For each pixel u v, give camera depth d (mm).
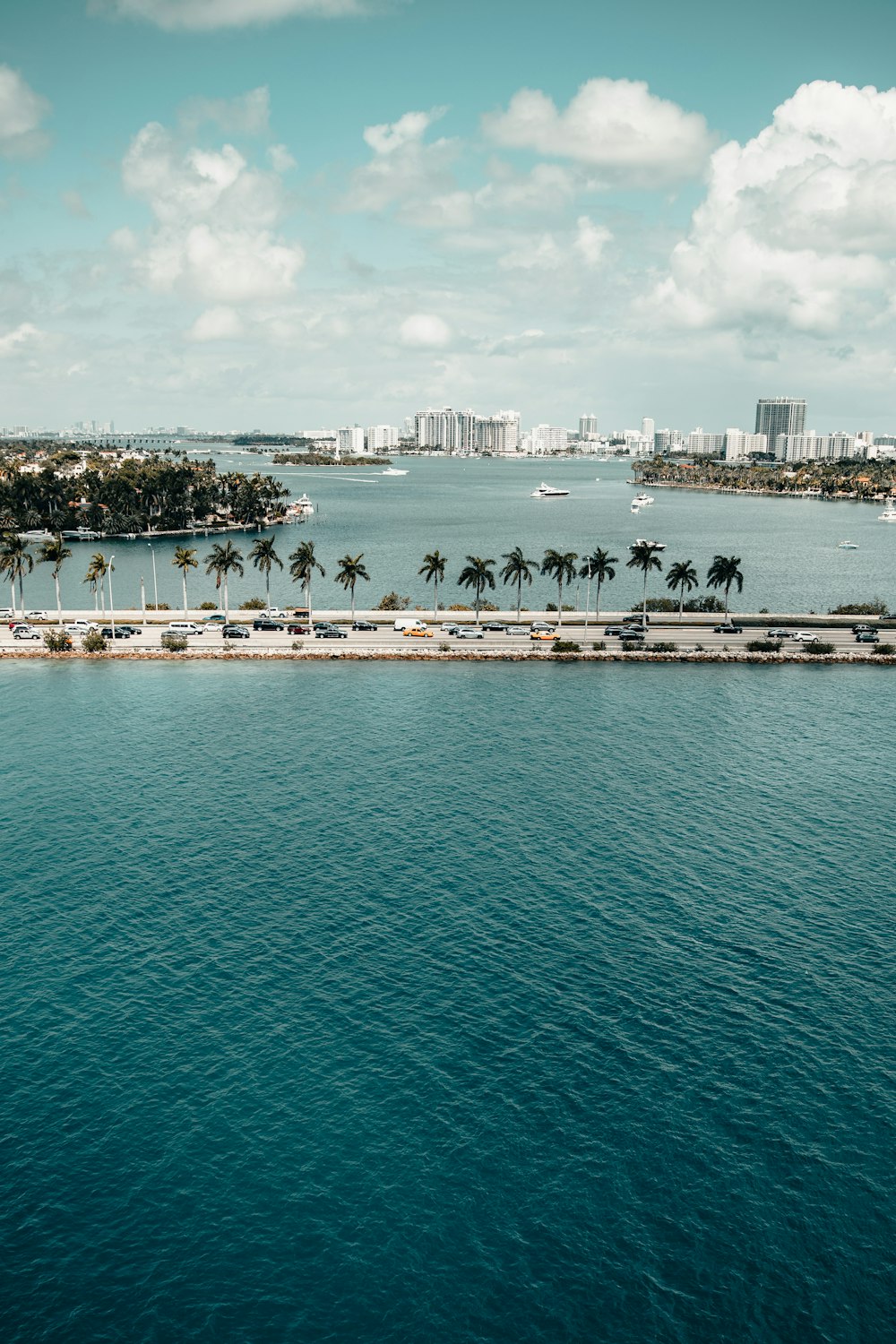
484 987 85812
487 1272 59969
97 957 90062
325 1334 55969
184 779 133000
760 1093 73938
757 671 199625
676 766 140125
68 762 138875
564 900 100875
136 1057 76812
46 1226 62281
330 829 117188
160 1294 58156
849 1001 84812
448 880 104812
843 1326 57062
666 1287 59312
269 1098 72812
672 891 103000
